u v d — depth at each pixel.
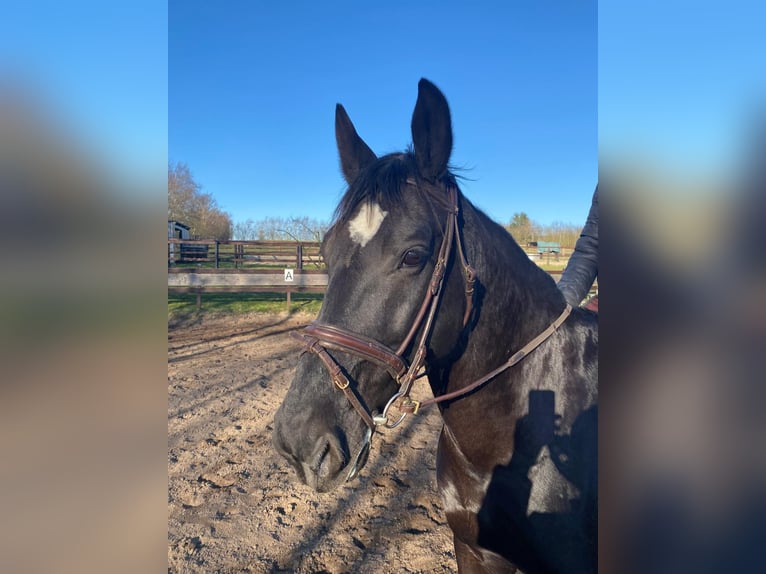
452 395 1.94
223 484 4.51
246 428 5.81
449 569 3.33
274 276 13.85
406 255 1.76
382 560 3.44
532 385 2.07
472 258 1.99
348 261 1.79
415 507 4.12
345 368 1.73
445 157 1.91
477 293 2.00
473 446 2.08
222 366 8.62
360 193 1.84
